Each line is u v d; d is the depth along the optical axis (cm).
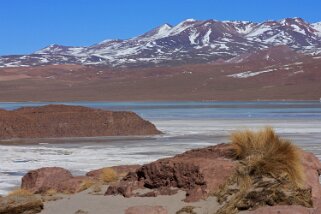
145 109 11288
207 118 7662
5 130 4956
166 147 3759
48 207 1056
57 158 3169
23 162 2986
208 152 1109
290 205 860
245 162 1006
